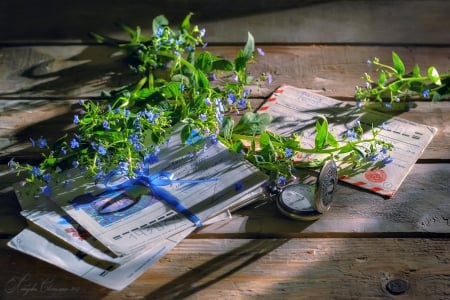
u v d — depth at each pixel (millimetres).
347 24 1240
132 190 954
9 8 1270
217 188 952
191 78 1083
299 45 1203
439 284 877
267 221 936
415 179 988
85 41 1207
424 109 1095
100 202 939
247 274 885
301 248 910
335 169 927
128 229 909
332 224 935
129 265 875
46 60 1172
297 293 868
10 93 1117
